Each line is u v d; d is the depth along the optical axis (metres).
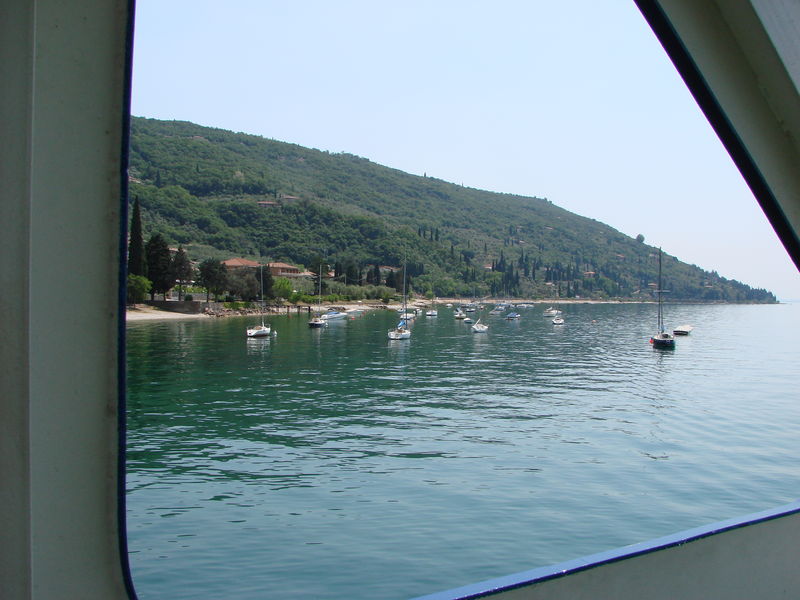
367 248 176.88
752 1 2.27
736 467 24.25
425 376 47.09
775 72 2.40
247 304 109.88
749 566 2.63
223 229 153.25
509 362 56.41
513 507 19.33
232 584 13.94
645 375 49.16
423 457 24.95
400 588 13.96
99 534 1.66
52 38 1.54
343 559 15.20
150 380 43.94
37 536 1.59
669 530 17.59
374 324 101.69
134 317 86.06
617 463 24.56
